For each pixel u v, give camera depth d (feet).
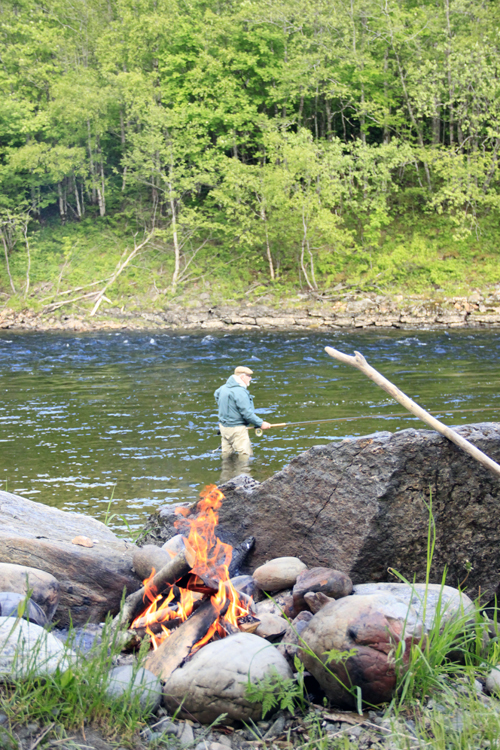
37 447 36.27
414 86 128.67
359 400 47.55
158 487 28.35
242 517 14.90
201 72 131.64
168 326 111.34
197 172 128.88
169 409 46.91
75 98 133.80
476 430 13.21
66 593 13.25
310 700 10.14
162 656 10.71
